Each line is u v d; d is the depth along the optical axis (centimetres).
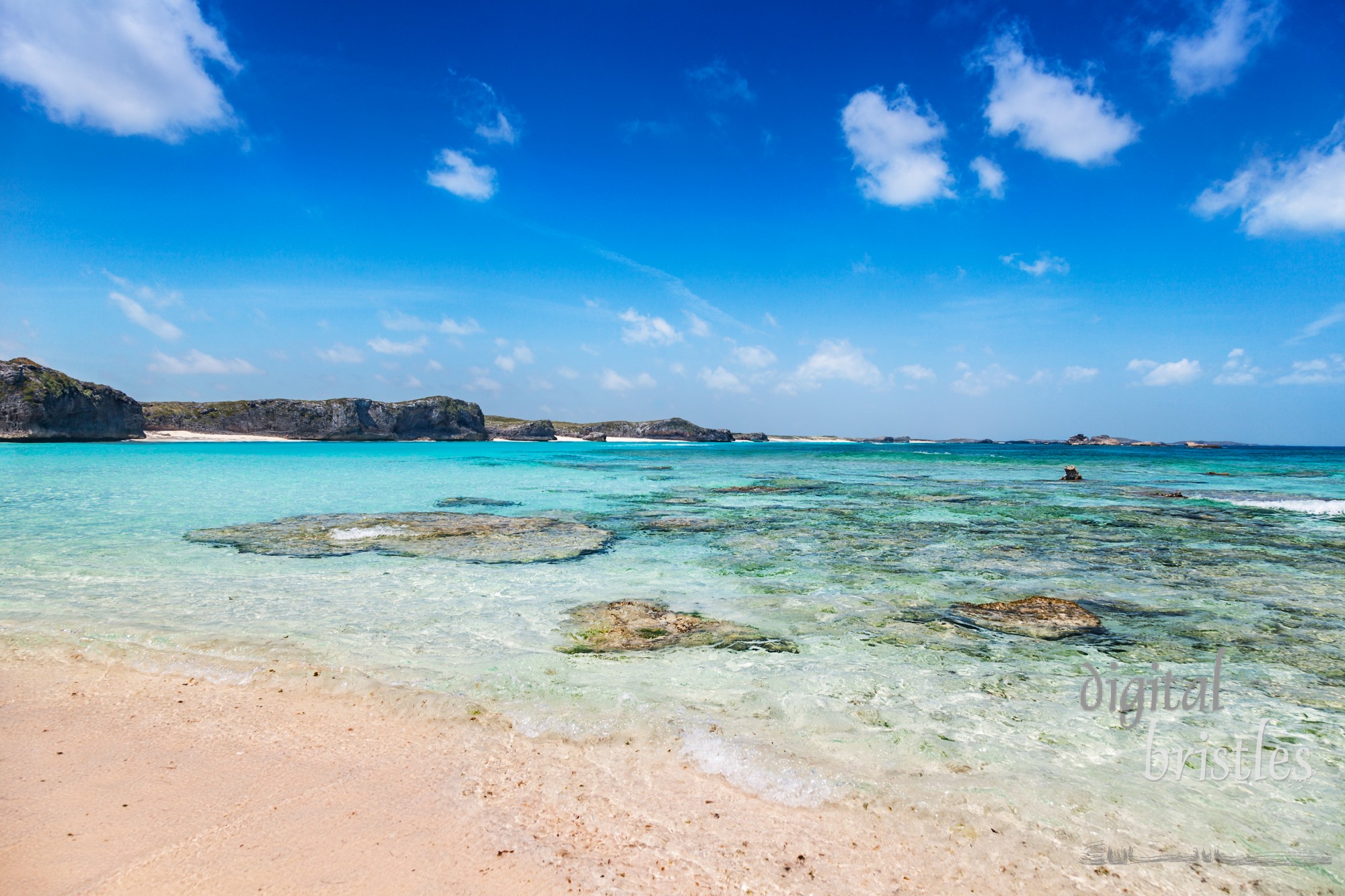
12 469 3406
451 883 330
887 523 1691
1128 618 845
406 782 427
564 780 434
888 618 833
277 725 509
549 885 331
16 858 338
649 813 397
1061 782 439
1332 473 3994
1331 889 338
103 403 8131
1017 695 591
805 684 610
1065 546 1359
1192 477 3638
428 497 2314
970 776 445
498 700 554
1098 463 5288
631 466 4606
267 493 2367
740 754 468
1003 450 10888
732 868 347
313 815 386
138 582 991
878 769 452
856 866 352
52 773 430
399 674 607
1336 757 482
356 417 11506
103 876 327
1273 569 1148
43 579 1004
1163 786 436
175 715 526
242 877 330
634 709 540
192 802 398
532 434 14975
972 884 339
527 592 955
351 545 1310
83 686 578
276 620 791
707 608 880
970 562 1197
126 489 2420
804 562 1191
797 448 11856
